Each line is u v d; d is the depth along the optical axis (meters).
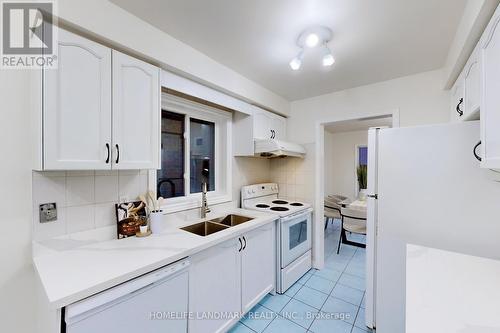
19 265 1.12
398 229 1.49
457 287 0.91
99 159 1.20
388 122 4.34
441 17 1.36
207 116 2.40
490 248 1.22
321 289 2.35
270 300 2.15
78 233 1.33
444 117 2.03
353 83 2.44
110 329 0.97
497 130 0.90
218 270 1.58
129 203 1.56
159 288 1.17
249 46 1.74
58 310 0.85
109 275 0.99
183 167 2.19
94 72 1.18
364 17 1.38
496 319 0.73
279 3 1.28
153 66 1.47
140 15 1.38
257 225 1.94
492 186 1.22
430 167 1.39
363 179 4.34
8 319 1.10
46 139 1.03
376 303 1.58
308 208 2.72
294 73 2.21
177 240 1.47
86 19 1.18
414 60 1.91
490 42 0.96
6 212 1.09
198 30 1.54
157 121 1.49
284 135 3.03
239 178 2.69
